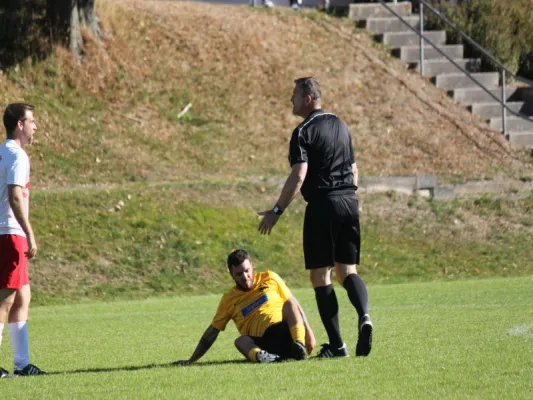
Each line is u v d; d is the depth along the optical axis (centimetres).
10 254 2723
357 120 9088
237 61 9556
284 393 2091
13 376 2666
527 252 7144
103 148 8038
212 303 5412
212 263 6569
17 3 9012
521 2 11025
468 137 9144
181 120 8700
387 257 6881
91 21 9100
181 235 6738
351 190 2820
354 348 3059
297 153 2748
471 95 9812
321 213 2769
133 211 6881
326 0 10988
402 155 8719
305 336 2845
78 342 3616
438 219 7469
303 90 2848
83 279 6169
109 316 4734
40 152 7750
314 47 10069
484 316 3778
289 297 2828
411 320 3797
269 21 10350
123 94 8756
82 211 6775
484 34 10531
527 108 9794
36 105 8238
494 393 1994
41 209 6688
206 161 8238
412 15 10831
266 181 7694
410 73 10000
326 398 2011
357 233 2822
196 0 10900
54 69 8619
